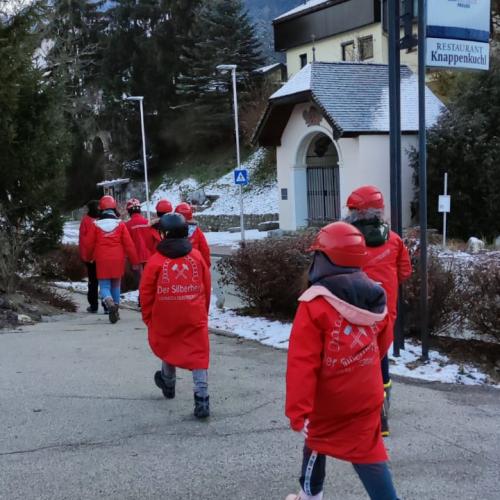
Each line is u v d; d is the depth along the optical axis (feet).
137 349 23.88
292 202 88.43
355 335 9.50
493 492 12.21
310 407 9.42
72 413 16.66
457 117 73.15
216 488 12.44
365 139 75.10
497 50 79.10
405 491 12.25
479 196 70.79
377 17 113.80
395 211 21.68
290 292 28.07
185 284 16.31
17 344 24.88
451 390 18.71
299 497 10.25
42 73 35.09
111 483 12.64
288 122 87.10
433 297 23.38
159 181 173.17
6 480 12.74
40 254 37.06
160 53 177.68
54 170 35.60
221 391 18.69
